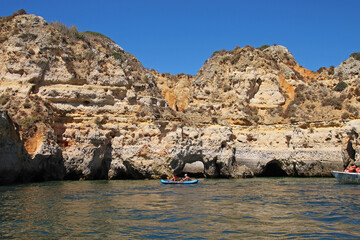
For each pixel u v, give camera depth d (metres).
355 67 63.66
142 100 53.22
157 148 48.44
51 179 43.50
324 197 29.88
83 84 49.78
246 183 42.22
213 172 51.41
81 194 31.30
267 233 18.42
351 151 51.91
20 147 38.41
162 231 18.73
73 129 46.50
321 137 52.34
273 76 66.56
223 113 61.25
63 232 18.41
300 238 17.59
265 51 74.25
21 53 48.06
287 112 60.06
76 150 45.47
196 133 51.78
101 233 18.30
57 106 47.47
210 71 67.75
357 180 39.88
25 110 43.88
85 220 21.00
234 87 64.50
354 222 20.59
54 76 48.38
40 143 41.75
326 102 59.06
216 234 18.25
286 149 54.28
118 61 53.53
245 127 57.31
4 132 35.47
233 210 24.20
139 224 20.16
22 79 47.09
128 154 47.69
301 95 63.22
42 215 22.19
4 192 32.03
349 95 58.72
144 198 29.34
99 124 48.12
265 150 55.09
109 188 36.03
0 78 47.34
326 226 19.75
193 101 66.81
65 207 24.88
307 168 51.97
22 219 21.08
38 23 51.94
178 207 25.25
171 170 48.12
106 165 48.09
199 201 27.95
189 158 51.06
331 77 66.69
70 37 53.16
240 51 68.19
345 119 52.84
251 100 65.12
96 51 52.84
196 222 20.69
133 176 47.81
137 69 58.53
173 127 50.38
